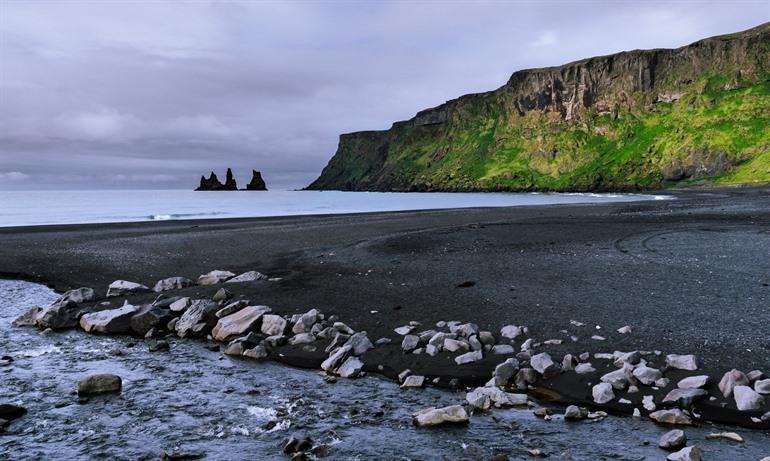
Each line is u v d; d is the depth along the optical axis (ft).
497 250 88.94
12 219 219.61
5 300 64.08
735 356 34.60
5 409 29.63
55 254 97.96
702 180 609.42
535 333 42.09
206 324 49.85
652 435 26.17
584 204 261.44
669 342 37.99
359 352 40.50
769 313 43.65
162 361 40.73
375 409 30.35
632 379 31.91
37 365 39.68
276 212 271.08
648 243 90.68
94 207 339.36
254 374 37.37
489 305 51.31
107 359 41.29
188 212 274.36
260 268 79.05
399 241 105.19
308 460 23.89
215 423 28.55
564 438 25.93
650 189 635.25
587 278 62.08
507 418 28.68
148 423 28.66
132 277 75.05
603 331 41.42
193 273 77.00
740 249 79.46
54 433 27.48
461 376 35.47
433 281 63.98
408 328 44.50
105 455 24.95
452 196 609.01
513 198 478.18
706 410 28.22
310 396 32.76
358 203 405.39
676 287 55.11
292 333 46.37
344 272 72.49
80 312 54.54
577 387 32.27
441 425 27.76
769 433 25.80
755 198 260.62
